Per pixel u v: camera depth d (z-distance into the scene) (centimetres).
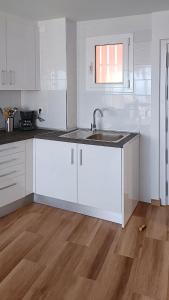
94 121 375
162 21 319
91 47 365
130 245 266
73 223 310
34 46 364
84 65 374
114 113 366
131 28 339
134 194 341
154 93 336
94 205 316
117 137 343
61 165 329
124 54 347
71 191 328
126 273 227
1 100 372
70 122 377
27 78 360
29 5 296
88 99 379
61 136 334
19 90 383
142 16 331
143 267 234
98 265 237
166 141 345
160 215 329
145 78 341
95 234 286
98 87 369
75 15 336
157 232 290
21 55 348
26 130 377
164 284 214
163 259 244
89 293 205
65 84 362
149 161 354
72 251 256
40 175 348
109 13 327
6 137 322
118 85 357
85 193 319
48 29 361
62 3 290
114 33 349
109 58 358
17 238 278
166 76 332
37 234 286
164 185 353
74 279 220
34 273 226
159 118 341
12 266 234
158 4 295
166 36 320
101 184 307
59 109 373
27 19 350
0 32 317
